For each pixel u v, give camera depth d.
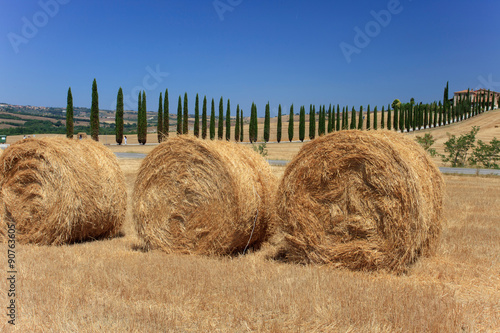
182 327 4.34
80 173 8.67
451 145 35.81
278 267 6.74
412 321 4.39
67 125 48.78
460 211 12.11
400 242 6.51
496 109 105.88
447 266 6.80
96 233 9.33
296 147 57.88
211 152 7.78
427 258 7.27
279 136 69.62
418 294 5.21
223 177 7.71
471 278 6.22
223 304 4.93
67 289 5.38
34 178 8.77
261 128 90.12
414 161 7.20
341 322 4.42
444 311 4.66
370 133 6.86
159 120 56.38
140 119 57.34
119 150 46.12
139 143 57.91
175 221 8.15
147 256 7.45
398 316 4.50
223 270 6.37
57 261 6.89
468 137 35.62
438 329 4.24
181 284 5.61
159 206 8.29
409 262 6.71
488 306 5.06
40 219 8.71
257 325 4.38
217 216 7.77
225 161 7.70
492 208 12.71
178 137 8.16
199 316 4.61
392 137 7.78
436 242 7.59
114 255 7.53
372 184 6.71
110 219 9.35
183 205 8.07
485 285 5.93
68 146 8.84
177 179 8.11
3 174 9.01
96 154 9.27
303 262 7.22
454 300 5.06
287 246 7.41
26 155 8.83
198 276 6.00
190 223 8.01
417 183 6.50
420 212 6.48
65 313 4.59
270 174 8.76
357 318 4.50
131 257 7.34
